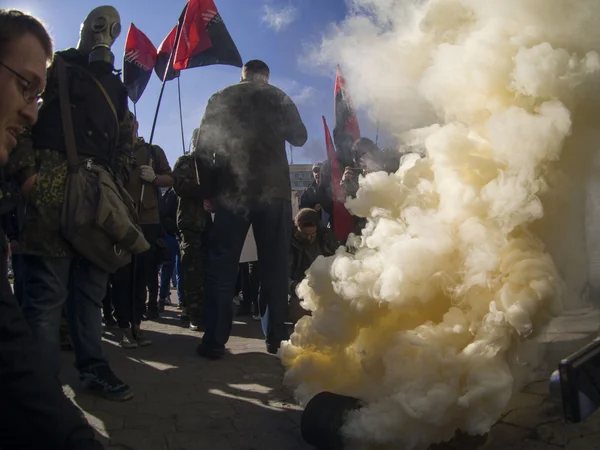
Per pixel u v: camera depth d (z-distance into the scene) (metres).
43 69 1.42
